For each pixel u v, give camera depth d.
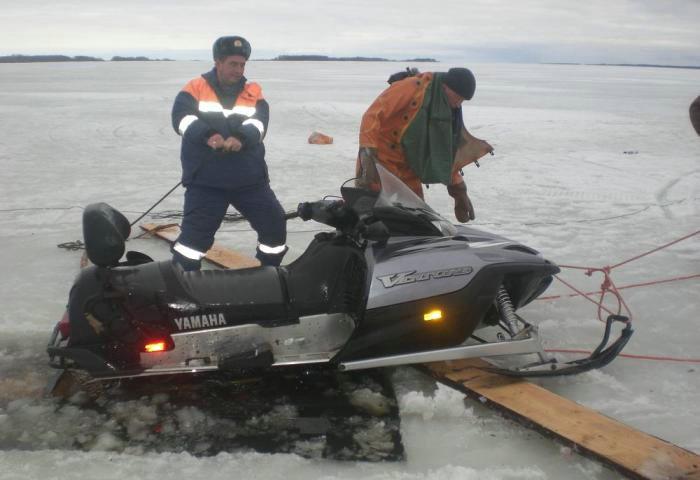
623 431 3.01
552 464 2.95
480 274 3.51
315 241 3.77
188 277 3.46
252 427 3.22
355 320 3.48
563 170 10.66
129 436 3.15
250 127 4.18
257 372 3.70
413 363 3.59
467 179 9.84
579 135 15.25
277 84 37.50
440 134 4.74
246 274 3.54
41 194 8.58
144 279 3.39
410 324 3.47
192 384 3.60
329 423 3.26
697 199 8.34
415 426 3.24
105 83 36.56
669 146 13.59
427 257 3.59
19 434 3.16
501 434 3.18
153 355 3.36
